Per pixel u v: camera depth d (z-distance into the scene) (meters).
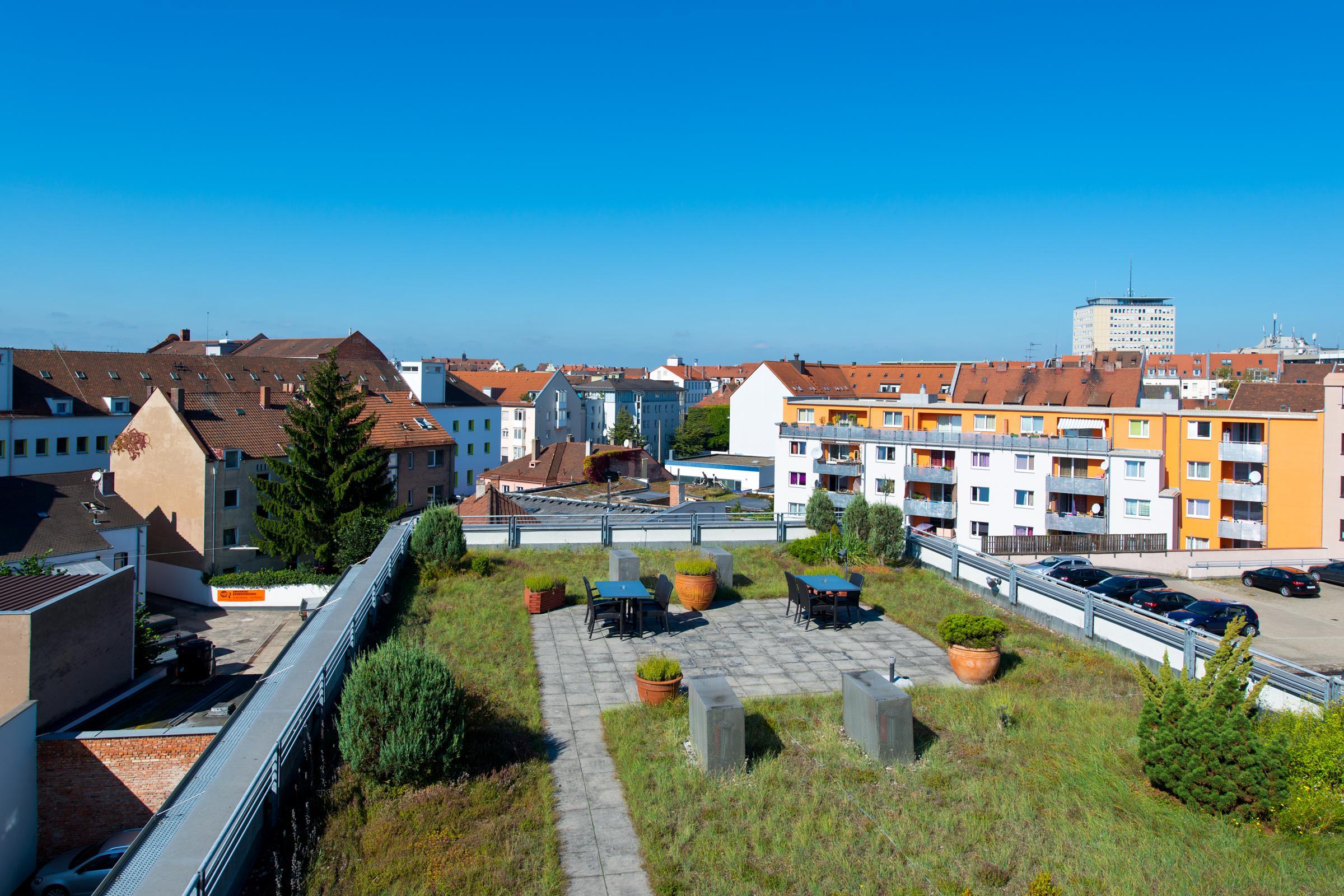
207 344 99.00
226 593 44.38
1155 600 30.23
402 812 9.76
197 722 20.75
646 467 68.75
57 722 21.86
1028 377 68.50
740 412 98.94
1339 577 37.62
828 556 23.19
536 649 16.09
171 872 7.01
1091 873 8.99
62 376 61.94
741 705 11.23
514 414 107.00
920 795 10.61
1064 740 12.41
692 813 10.07
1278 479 47.59
